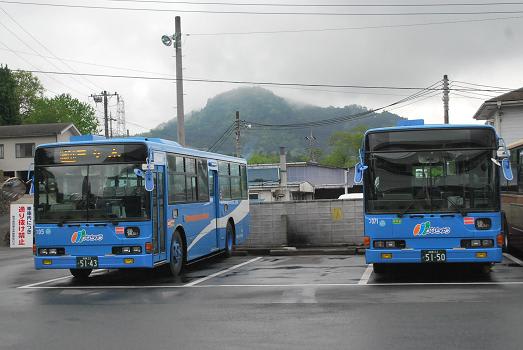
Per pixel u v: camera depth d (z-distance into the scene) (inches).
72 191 478.9
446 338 265.0
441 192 440.1
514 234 609.6
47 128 2316.7
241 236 758.5
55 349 264.8
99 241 469.1
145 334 290.5
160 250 489.1
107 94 2335.1
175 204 525.0
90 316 342.0
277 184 1915.6
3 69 2748.5
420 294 387.2
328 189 2379.4
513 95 1279.5
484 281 442.0
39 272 593.9
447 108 1305.4
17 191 988.6
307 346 256.5
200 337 279.9
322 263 609.9
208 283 474.0
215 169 655.8
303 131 5905.5
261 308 350.0
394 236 441.7
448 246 436.1
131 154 475.2
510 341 258.1
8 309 370.9
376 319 309.6
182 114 1018.1
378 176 449.1
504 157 436.1
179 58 1023.6
